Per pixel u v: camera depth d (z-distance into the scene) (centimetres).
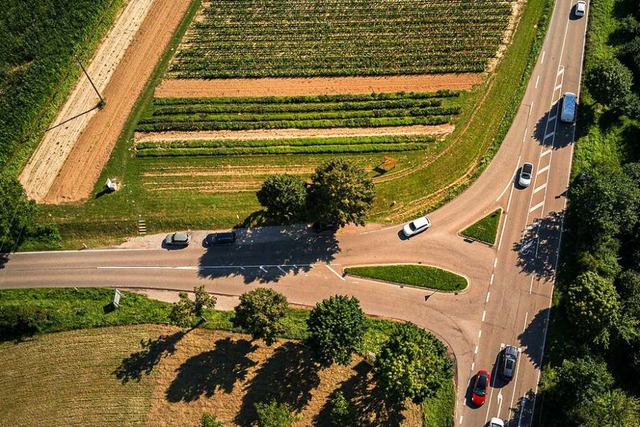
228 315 8312
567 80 10200
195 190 9419
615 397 6988
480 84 10281
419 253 8700
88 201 9381
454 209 9031
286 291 8538
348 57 10750
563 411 7294
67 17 11231
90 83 10731
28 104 10244
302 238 8919
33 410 7694
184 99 10425
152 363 7912
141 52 11125
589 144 9481
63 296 8725
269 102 10338
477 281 8438
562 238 8681
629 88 9412
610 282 7650
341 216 7944
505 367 7675
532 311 8175
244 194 9338
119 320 8256
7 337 8200
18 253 9069
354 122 9969
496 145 9569
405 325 7444
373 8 11381
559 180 9194
